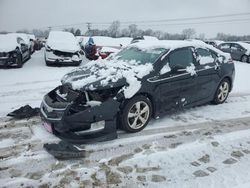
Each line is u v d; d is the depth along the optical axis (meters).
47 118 4.24
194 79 5.47
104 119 4.21
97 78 4.40
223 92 6.50
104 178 3.46
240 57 17.94
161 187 3.30
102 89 4.27
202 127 5.10
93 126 4.19
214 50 6.19
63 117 4.05
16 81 8.95
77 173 3.55
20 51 11.81
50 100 4.42
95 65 5.21
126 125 4.57
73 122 4.04
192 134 4.78
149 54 5.25
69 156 3.87
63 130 4.12
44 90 7.80
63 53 12.23
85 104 4.24
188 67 5.41
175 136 4.68
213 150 4.24
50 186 3.28
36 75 10.10
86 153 4.05
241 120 5.54
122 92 4.36
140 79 4.60
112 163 3.79
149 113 4.86
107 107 4.20
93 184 3.33
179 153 4.12
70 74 4.88
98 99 4.26
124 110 4.49
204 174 3.59
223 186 3.33
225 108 6.26
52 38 13.26
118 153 4.07
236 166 3.80
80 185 3.31
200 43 5.95
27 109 5.57
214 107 6.30
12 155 3.96
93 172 3.58
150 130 4.89
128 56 5.50
